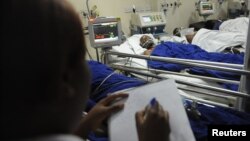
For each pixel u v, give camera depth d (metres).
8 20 0.31
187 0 4.39
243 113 1.32
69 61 0.36
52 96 0.33
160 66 2.33
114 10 3.63
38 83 0.31
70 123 0.37
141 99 0.69
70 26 0.35
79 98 0.38
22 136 0.32
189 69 2.25
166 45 2.89
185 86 2.04
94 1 3.39
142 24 3.45
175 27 4.35
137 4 3.86
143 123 0.51
